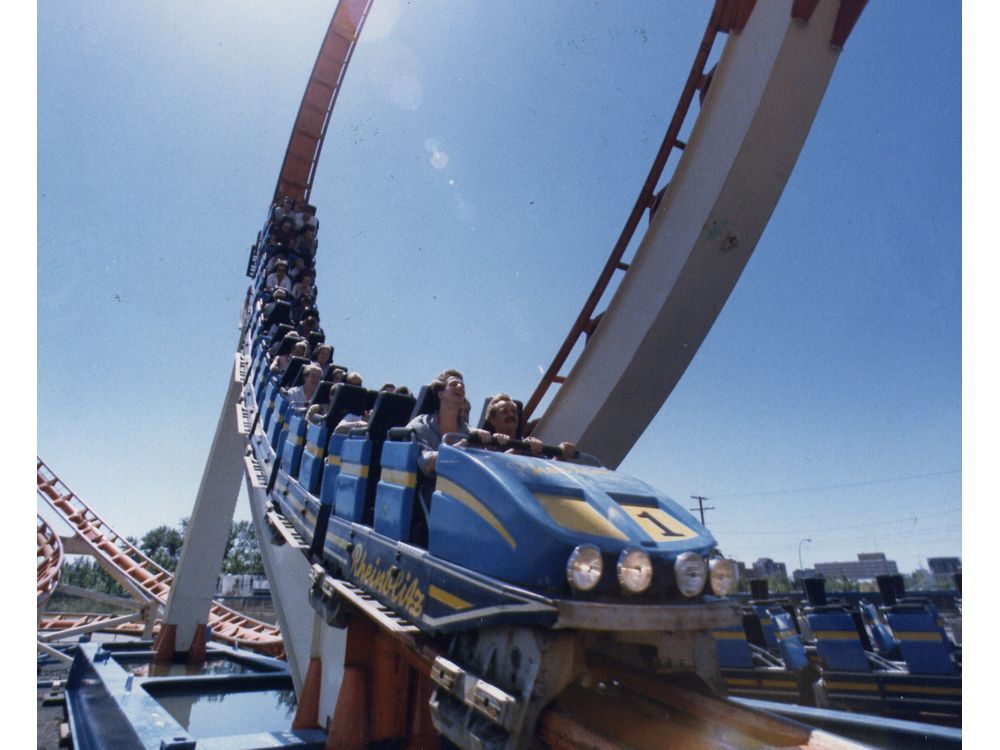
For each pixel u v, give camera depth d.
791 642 11.66
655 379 11.37
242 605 51.38
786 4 9.20
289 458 8.28
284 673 11.02
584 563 2.77
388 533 4.50
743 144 9.73
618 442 11.92
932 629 9.97
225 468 18.53
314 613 7.22
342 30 27.14
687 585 3.02
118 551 29.30
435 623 3.50
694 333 11.07
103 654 11.24
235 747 5.22
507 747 2.71
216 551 18.08
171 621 17.22
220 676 10.55
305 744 5.36
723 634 12.66
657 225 11.24
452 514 3.64
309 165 27.53
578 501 3.39
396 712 5.32
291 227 21.73
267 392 11.27
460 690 3.13
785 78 9.35
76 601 72.75
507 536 3.14
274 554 9.27
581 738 2.53
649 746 2.91
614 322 11.70
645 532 3.24
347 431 6.11
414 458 4.42
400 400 5.53
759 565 59.44
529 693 2.73
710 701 2.94
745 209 10.18
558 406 12.58
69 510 30.83
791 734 2.64
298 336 12.51
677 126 11.53
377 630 5.50
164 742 5.09
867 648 11.66
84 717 9.19
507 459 3.59
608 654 3.34
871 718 5.81
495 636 3.12
